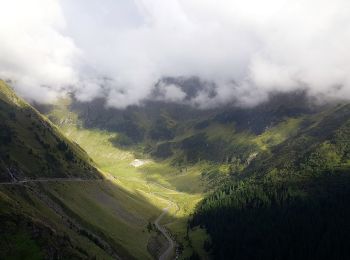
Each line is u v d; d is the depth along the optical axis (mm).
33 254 110500
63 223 171750
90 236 176125
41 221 132125
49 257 113812
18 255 107875
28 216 124938
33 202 172375
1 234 110562
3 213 117812
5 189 163500
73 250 128375
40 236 119188
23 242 112500
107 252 172000
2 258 104312
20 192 174500
